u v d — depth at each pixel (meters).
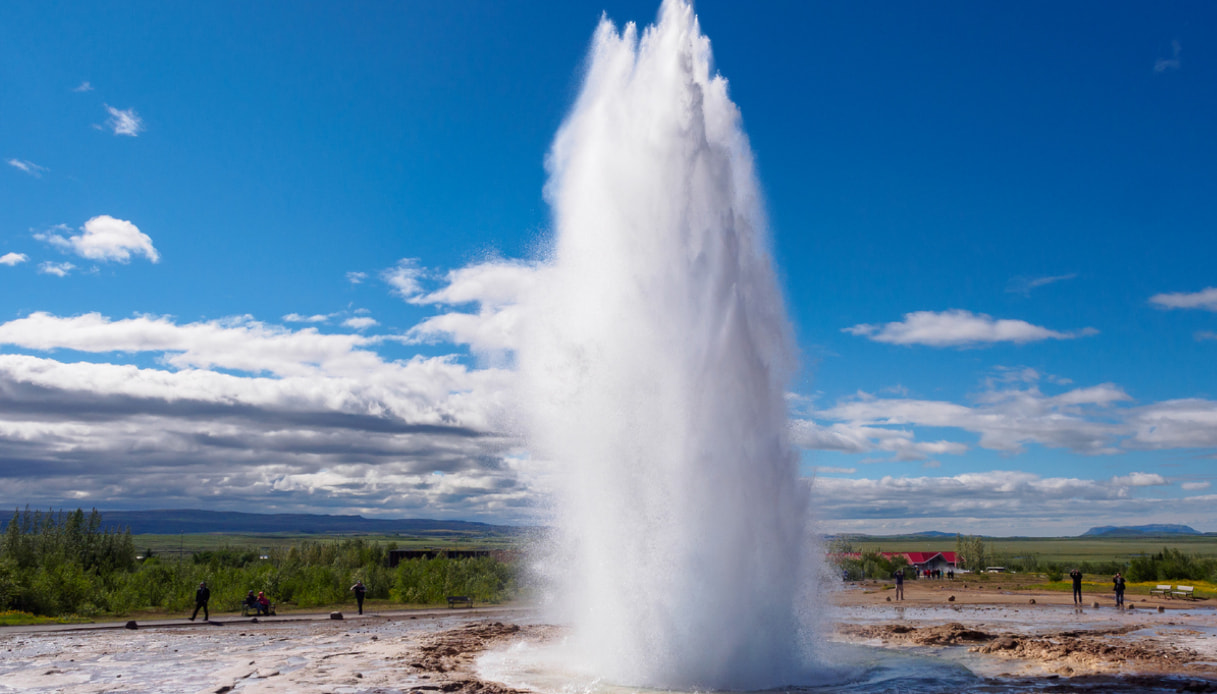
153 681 18.03
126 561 71.00
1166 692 15.81
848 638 25.81
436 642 24.88
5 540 65.50
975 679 17.50
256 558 104.25
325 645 25.34
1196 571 70.62
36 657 22.98
